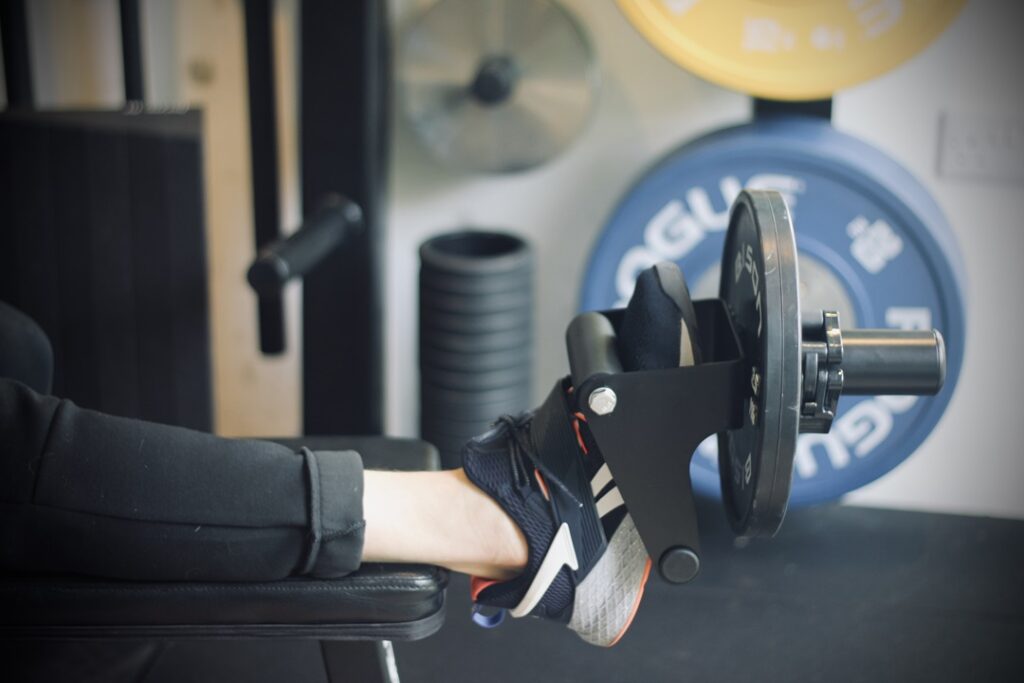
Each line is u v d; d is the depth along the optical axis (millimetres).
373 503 1321
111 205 2258
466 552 1343
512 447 1367
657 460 1309
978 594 2178
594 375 1276
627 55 2369
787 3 2074
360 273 2377
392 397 2643
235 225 2570
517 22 2252
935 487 2467
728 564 2254
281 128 2508
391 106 2461
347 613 1288
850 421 2238
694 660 1974
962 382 2414
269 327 2412
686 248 2246
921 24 2076
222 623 1286
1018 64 2258
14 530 1248
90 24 2469
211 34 2467
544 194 2471
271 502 1267
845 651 2004
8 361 1512
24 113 2246
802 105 2271
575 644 2016
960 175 2322
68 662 1906
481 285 2240
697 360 1328
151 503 1252
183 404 2350
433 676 1925
